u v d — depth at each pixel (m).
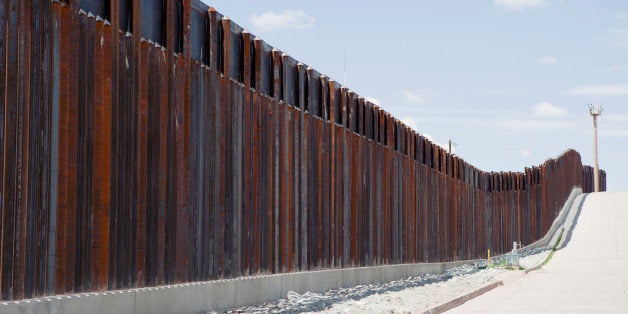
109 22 13.59
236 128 19.19
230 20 18.88
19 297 11.36
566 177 82.19
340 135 26.98
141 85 14.88
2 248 11.06
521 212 61.09
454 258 44.09
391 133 33.00
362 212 29.08
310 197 24.06
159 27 15.73
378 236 30.88
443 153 42.31
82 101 12.86
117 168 13.84
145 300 14.38
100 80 13.36
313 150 24.41
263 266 20.69
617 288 30.81
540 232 65.75
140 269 14.69
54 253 12.13
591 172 107.94
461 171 46.31
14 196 11.29
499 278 36.22
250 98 20.08
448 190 43.34
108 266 13.52
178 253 16.17
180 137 16.28
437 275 38.31
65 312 11.99
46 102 11.95
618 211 76.56
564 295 26.53
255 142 20.34
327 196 25.52
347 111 27.95
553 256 56.50
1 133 11.02
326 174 25.45
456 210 44.81
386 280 31.19
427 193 38.91
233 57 19.34
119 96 13.96
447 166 43.44
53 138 12.10
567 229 70.25
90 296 12.67
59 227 12.27
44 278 11.92
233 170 18.94
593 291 28.84
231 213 18.81
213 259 17.83
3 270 11.08
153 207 15.20
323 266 24.95
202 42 17.72
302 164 23.48
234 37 19.47
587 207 80.19
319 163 24.89
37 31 11.75
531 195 64.00
